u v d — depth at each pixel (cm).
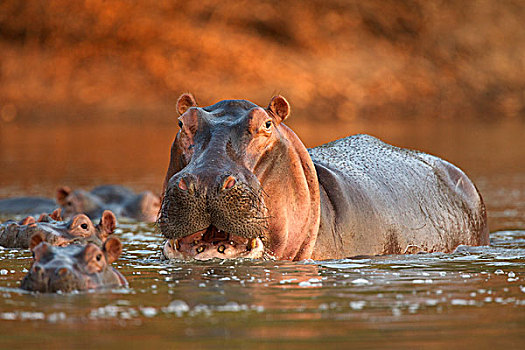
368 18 12888
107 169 5556
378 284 1567
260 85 11431
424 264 1872
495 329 1202
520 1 13788
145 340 1139
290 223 1870
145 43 11694
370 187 2162
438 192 2344
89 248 1547
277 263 1820
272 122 1844
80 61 11462
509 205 3550
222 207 1670
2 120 10431
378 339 1147
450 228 2297
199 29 11938
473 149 6875
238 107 1897
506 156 6241
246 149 1786
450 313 1304
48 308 1338
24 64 11275
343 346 1113
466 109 12150
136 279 1617
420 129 9400
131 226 2923
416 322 1244
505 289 1518
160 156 6575
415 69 12462
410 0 13162
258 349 1096
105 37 11694
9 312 1310
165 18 11994
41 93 10994
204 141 1798
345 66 12119
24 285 1500
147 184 4656
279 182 1842
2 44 11444
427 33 12938
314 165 2125
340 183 2086
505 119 11600
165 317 1273
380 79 12062
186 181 1677
